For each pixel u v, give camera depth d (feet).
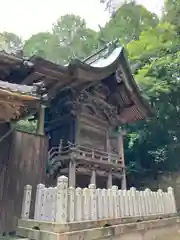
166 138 54.54
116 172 42.63
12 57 26.48
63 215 14.37
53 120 41.32
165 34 66.39
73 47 106.42
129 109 46.55
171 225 25.40
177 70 53.93
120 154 44.32
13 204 19.92
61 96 39.42
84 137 39.22
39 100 16.75
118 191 19.89
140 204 22.07
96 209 16.97
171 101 52.85
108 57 42.86
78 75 32.22
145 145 55.01
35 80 30.22
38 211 16.15
